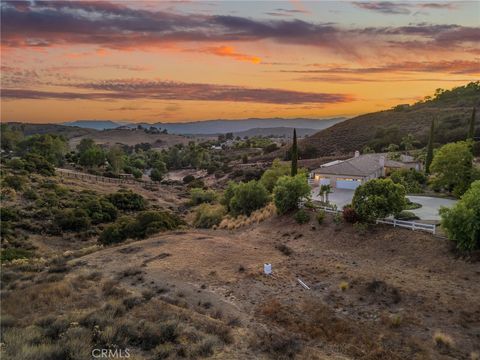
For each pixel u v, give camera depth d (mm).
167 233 30969
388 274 17750
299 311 14930
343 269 18984
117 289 16328
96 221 43312
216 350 11023
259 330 13047
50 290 15852
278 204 30281
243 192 36562
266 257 22188
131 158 138500
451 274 16766
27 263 23344
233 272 19578
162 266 20641
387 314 14328
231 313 14711
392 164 52750
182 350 10500
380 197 23000
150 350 10531
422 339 12617
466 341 12344
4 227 34938
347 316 14547
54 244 35250
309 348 12086
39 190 50844
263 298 16312
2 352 9367
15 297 15188
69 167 92750
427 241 20000
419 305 14641
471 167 33625
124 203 53219
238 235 29859
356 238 22812
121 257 23031
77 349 9617
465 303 14266
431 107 134250
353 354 11938
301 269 19812
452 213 18078
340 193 38312
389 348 12211
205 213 40531
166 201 68188
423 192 40281
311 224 26672
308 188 30031
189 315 13633
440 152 34469
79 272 19969
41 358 9039
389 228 22734
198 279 18656
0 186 46438
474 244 17406
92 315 12461
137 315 13344
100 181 75938
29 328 11562
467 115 100938
